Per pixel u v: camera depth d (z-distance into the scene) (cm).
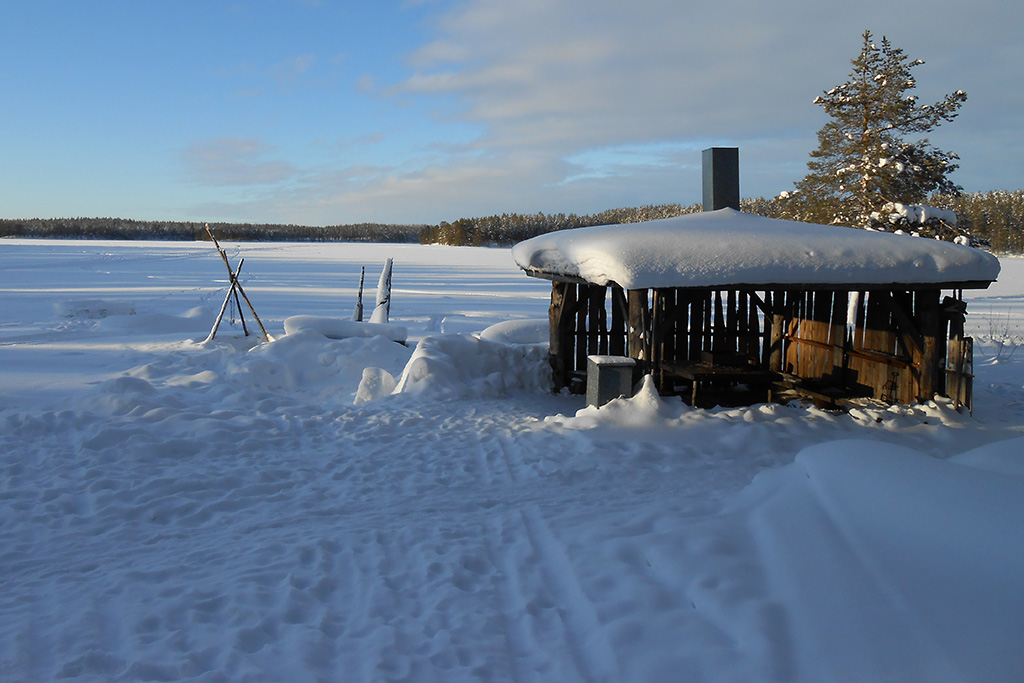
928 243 800
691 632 313
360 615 349
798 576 337
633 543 409
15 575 405
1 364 1227
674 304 971
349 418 798
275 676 292
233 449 672
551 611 351
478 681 290
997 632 266
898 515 356
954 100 1992
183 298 2644
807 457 461
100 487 557
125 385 878
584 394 1025
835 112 2130
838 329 922
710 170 1060
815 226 915
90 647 317
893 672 263
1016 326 1894
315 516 501
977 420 782
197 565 412
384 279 1576
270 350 1189
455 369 976
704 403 909
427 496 545
